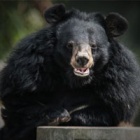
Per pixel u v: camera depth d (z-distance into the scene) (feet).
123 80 38.73
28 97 38.78
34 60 38.55
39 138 34.63
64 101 39.24
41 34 38.88
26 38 39.55
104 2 112.27
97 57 38.06
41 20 76.84
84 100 39.17
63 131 34.06
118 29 39.73
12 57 39.50
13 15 72.69
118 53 38.88
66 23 38.83
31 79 38.42
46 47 38.47
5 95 39.29
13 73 38.88
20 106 38.78
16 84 38.73
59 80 39.06
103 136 33.68
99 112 38.78
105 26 39.52
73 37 37.65
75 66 36.78
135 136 33.99
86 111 38.73
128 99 39.04
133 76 39.24
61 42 37.99
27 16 76.69
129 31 111.55
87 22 38.83
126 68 38.96
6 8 74.02
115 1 112.78
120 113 39.04
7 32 71.77
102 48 38.22
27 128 37.93
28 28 75.36
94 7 111.65
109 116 38.99
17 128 38.58
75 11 39.65
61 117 37.09
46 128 34.37
